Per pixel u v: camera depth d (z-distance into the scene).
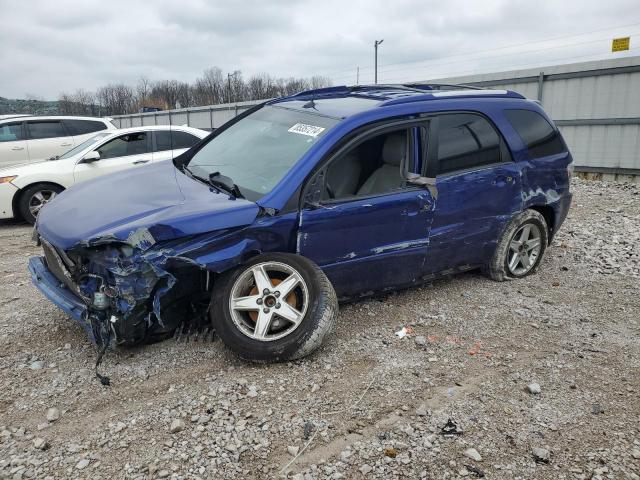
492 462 2.74
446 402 3.24
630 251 6.27
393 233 4.17
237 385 3.34
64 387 3.31
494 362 3.73
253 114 5.03
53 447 2.78
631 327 4.34
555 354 3.87
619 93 11.82
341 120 4.04
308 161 3.81
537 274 5.48
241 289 3.59
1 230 8.33
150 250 3.29
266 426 2.96
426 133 4.32
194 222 3.41
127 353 3.70
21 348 3.80
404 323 4.28
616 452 2.82
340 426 2.99
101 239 3.22
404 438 2.90
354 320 4.30
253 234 3.57
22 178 8.45
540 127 5.20
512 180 4.85
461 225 4.58
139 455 2.72
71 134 12.12
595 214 8.43
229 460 2.70
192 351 3.73
